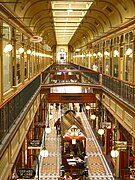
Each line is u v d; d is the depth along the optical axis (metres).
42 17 18.33
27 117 10.69
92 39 25.73
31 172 8.06
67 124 15.58
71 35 35.84
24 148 11.00
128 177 11.16
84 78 22.02
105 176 13.62
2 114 6.32
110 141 16.34
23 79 13.28
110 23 16.95
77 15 20.08
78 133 13.94
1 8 8.44
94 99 16.95
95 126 22.19
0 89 8.40
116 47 15.91
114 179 13.18
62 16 19.42
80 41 37.00
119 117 11.93
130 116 9.95
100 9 15.69
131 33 12.48
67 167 13.38
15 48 11.37
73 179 12.25
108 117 16.17
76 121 16.44
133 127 9.48
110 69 17.88
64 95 16.92
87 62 30.48
